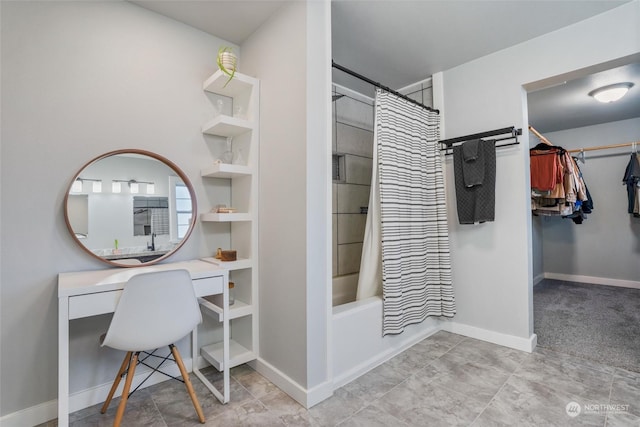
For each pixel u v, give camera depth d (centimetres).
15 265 155
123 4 188
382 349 221
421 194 260
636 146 413
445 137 279
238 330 228
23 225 157
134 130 191
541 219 502
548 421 156
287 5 190
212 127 208
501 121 247
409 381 195
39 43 162
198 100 218
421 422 156
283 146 191
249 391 186
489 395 179
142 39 195
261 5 194
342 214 314
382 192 223
